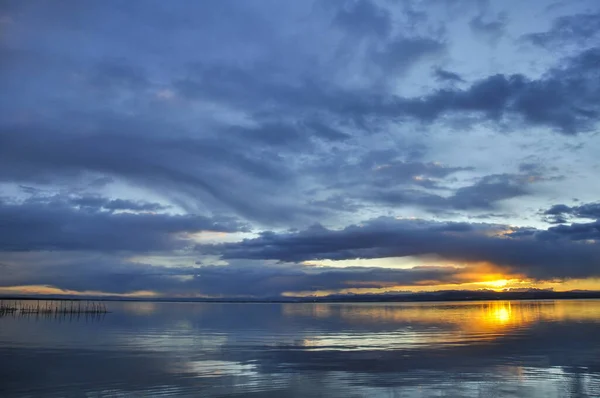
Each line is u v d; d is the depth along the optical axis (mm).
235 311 117062
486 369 24953
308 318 76312
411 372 24234
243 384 21641
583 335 42375
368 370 24828
